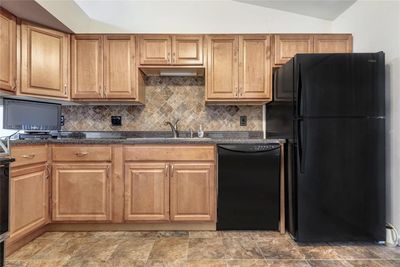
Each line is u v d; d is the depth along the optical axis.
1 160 1.61
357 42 2.66
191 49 2.73
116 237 2.29
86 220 2.39
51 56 2.53
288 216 2.34
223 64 2.75
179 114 3.05
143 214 2.40
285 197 2.39
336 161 2.12
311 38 2.75
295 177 2.16
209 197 2.41
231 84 2.75
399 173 2.13
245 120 3.05
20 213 2.03
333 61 2.12
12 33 2.25
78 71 2.70
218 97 2.75
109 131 3.02
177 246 2.11
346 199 2.13
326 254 1.97
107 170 2.40
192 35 2.73
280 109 2.52
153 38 2.72
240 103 2.96
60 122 2.75
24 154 2.07
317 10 2.90
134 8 2.99
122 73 2.72
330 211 2.13
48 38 2.51
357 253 1.99
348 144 2.12
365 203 2.13
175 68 2.77
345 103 2.12
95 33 2.77
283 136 2.44
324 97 2.11
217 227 2.42
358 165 2.13
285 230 2.39
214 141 2.41
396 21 2.16
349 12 2.79
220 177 2.39
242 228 2.41
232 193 2.40
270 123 2.85
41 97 2.49
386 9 2.26
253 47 2.75
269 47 2.75
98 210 2.39
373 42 2.43
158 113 3.04
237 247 2.09
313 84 2.11
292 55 2.74
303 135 2.11
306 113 2.11
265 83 2.75
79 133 2.99
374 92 2.13
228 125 3.04
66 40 2.65
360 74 2.12
